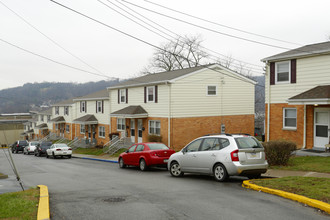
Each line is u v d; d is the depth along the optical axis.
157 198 8.77
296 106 18.81
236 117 29.19
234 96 29.11
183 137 26.25
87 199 8.84
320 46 19.25
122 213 7.19
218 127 28.08
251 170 11.12
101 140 38.31
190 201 8.29
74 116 46.59
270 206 7.60
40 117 62.31
